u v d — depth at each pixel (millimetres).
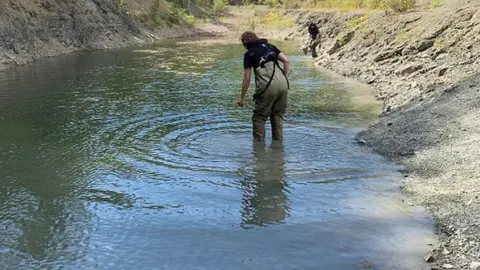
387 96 11656
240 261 4270
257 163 6855
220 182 6160
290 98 11852
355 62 16984
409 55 14602
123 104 11102
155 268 4164
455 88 9703
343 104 11125
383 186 6031
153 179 6270
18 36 20672
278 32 40719
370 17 20906
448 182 5898
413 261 4246
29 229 4898
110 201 5598
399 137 7906
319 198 5672
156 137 8234
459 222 4887
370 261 4254
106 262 4273
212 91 12938
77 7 27297
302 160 7004
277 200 5617
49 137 8328
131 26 33125
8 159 7137
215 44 31109
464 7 15109
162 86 13867
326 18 31219
